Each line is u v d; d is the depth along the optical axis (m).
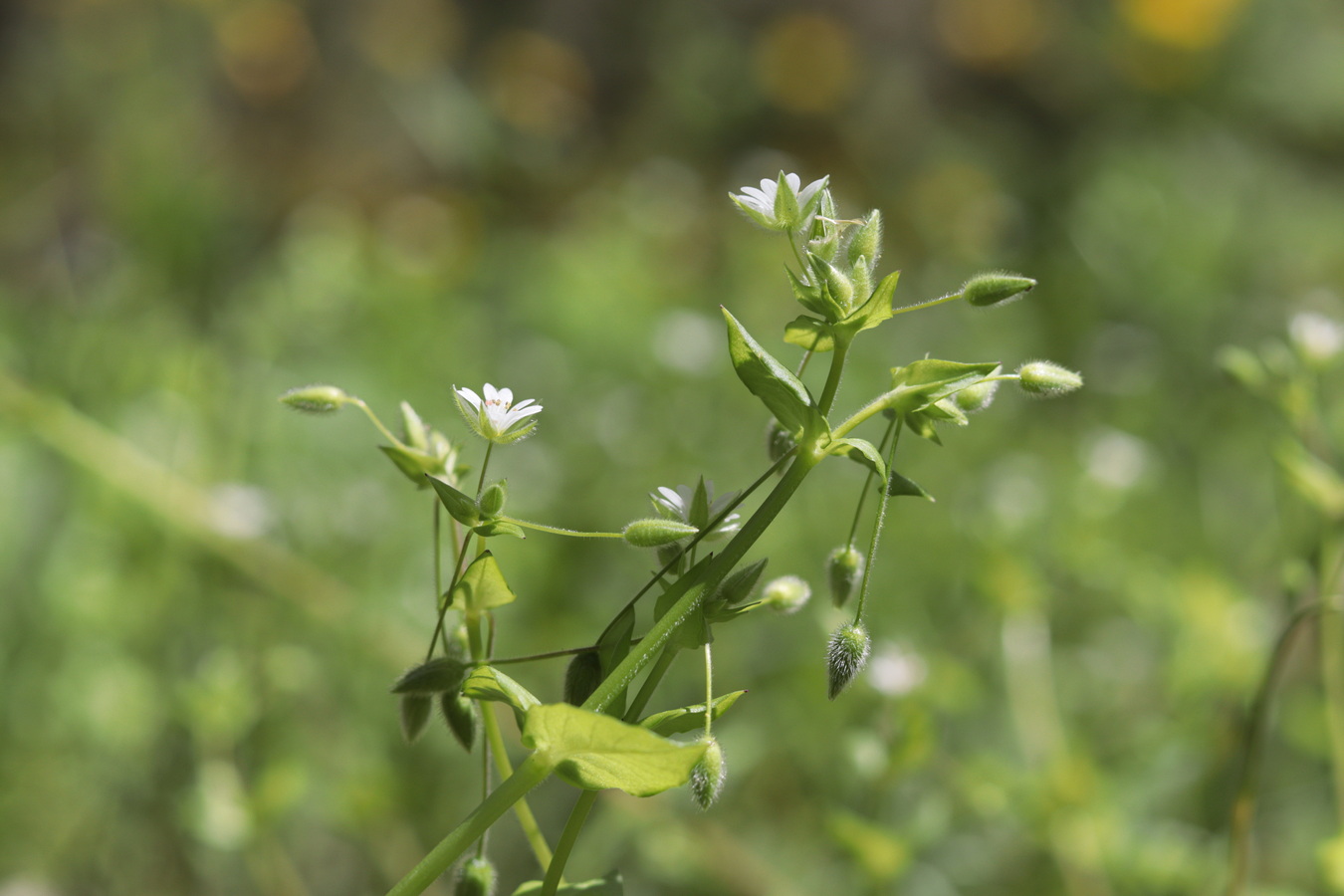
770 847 0.53
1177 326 1.00
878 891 0.46
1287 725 0.55
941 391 0.36
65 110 1.18
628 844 0.52
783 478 0.36
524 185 1.28
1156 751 0.53
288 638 0.58
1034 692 0.54
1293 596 0.44
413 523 0.68
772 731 0.56
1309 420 0.46
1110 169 1.16
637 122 1.45
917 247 1.28
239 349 0.76
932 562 0.67
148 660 0.57
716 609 0.36
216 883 0.53
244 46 1.35
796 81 1.47
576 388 0.83
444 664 0.36
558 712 0.35
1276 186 1.34
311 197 1.31
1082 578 0.63
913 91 1.56
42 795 0.54
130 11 1.32
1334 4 1.58
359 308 0.84
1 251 1.04
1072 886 0.48
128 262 0.80
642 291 0.94
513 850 0.53
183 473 0.64
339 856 0.55
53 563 0.60
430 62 1.38
